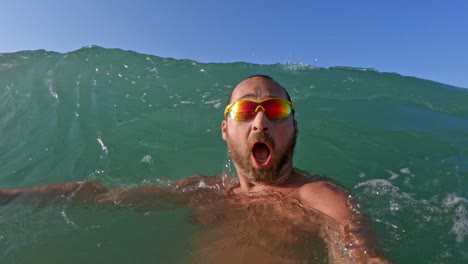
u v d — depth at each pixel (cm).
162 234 61
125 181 86
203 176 82
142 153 101
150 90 137
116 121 117
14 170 95
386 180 83
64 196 74
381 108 127
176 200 72
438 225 63
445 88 147
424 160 94
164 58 159
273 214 62
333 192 63
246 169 69
